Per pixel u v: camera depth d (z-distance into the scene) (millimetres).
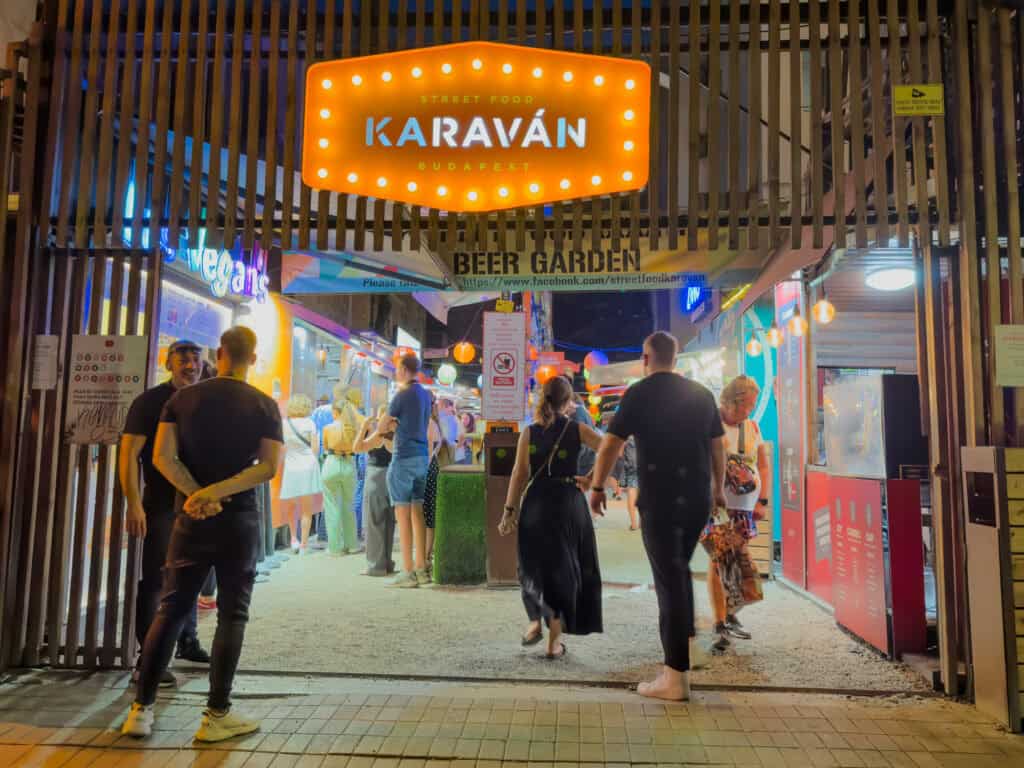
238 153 3908
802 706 3438
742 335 7883
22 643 3928
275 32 3941
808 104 5059
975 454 3438
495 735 3070
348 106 3865
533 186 3799
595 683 3750
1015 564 3244
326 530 8391
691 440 3598
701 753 2910
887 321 7332
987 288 3615
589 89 3826
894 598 4156
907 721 3264
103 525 3934
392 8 4039
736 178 3746
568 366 13672
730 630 4613
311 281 6320
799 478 6188
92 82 3986
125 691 3580
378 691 3613
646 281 5910
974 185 3674
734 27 3805
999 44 3656
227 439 3119
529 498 4191
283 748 2943
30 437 3967
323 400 9578
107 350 3918
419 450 6270
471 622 4953
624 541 8891
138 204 3930
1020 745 3014
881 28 3980
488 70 3828
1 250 3918
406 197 3826
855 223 3801
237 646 3061
